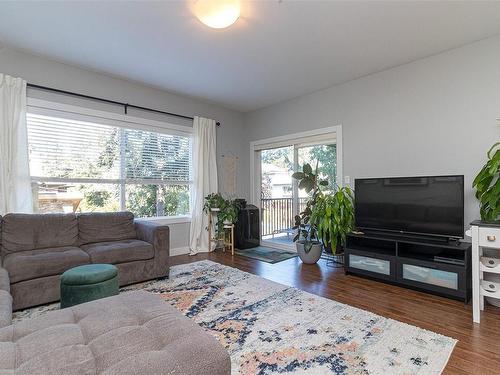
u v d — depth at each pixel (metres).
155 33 2.55
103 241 3.10
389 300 2.44
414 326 1.97
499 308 2.27
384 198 3.05
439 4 2.12
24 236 2.64
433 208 2.69
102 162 3.57
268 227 5.09
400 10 2.20
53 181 3.19
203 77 3.58
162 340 1.11
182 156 4.40
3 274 1.94
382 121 3.36
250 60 3.09
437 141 2.93
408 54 2.94
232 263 3.71
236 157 5.10
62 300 2.04
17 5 2.14
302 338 1.81
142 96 3.88
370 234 3.09
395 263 2.78
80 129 3.38
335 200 3.44
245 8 2.17
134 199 3.88
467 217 2.73
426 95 3.01
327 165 4.07
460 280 2.39
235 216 4.43
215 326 1.97
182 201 4.41
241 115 5.18
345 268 3.19
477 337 1.82
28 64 2.99
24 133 2.89
